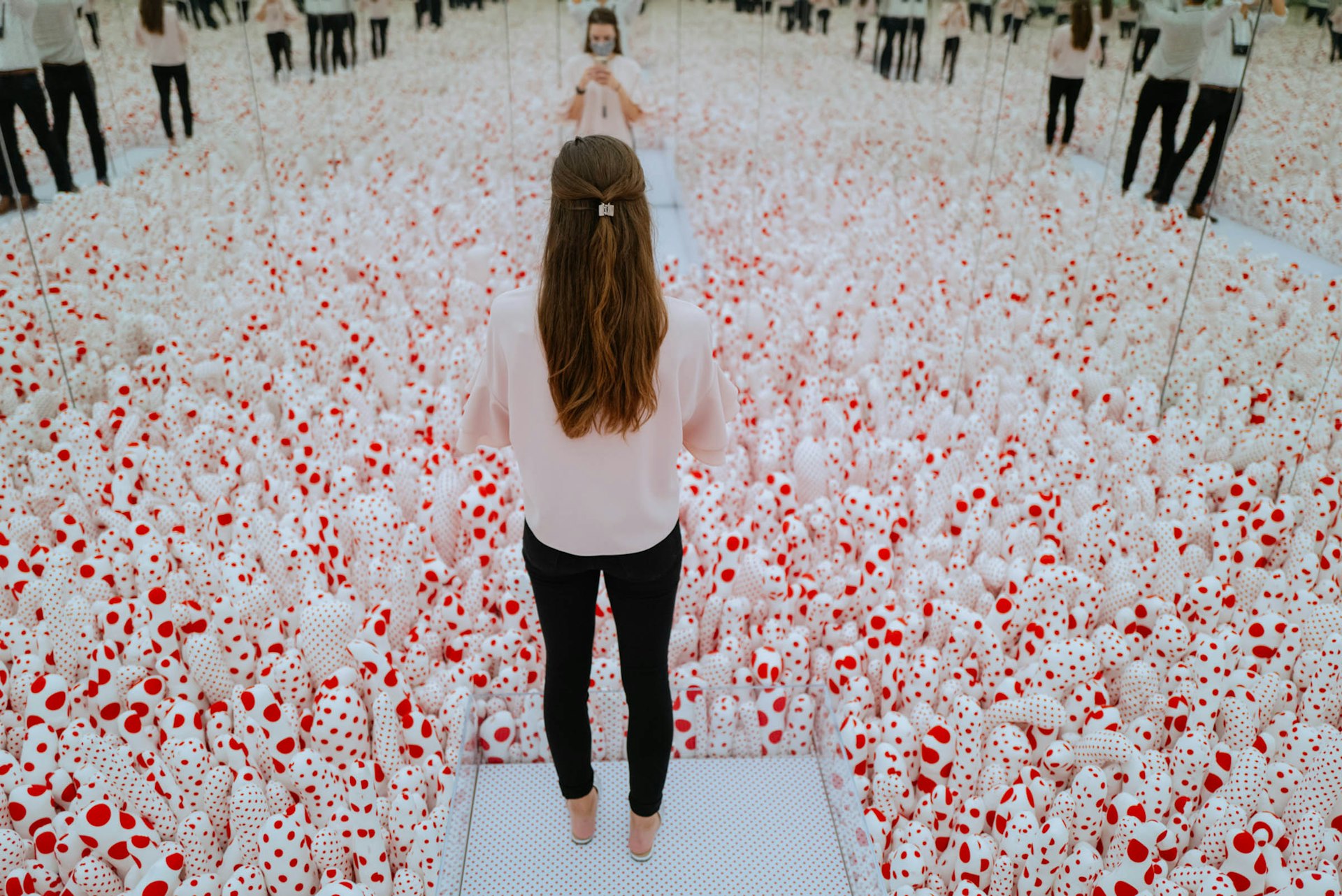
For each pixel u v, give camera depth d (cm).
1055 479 230
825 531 208
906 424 249
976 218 417
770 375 277
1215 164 288
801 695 159
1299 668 170
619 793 151
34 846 133
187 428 239
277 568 194
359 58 468
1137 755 149
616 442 106
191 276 327
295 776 140
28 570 185
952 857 136
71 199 311
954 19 502
